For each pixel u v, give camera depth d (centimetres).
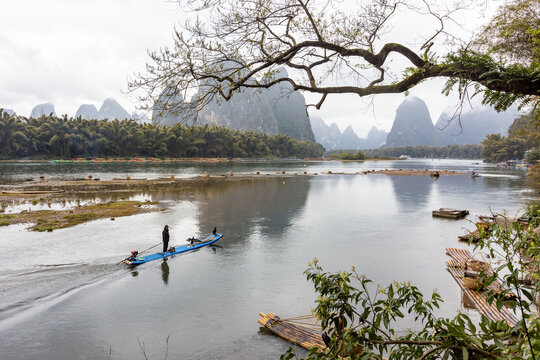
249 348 986
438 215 3044
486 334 269
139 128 16000
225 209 3372
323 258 1808
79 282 1477
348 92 529
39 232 2311
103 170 9331
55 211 3061
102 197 4078
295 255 1866
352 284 1444
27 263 1702
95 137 15125
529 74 414
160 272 1605
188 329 1096
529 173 8081
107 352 973
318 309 365
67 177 6856
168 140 16475
